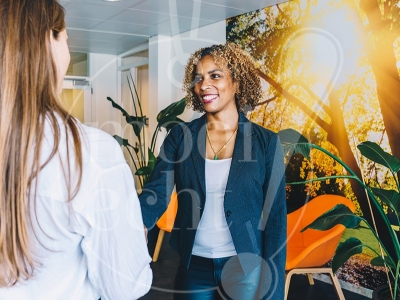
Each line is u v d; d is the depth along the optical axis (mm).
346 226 2691
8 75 732
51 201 782
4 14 751
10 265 766
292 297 3785
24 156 742
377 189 2686
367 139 3793
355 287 3906
